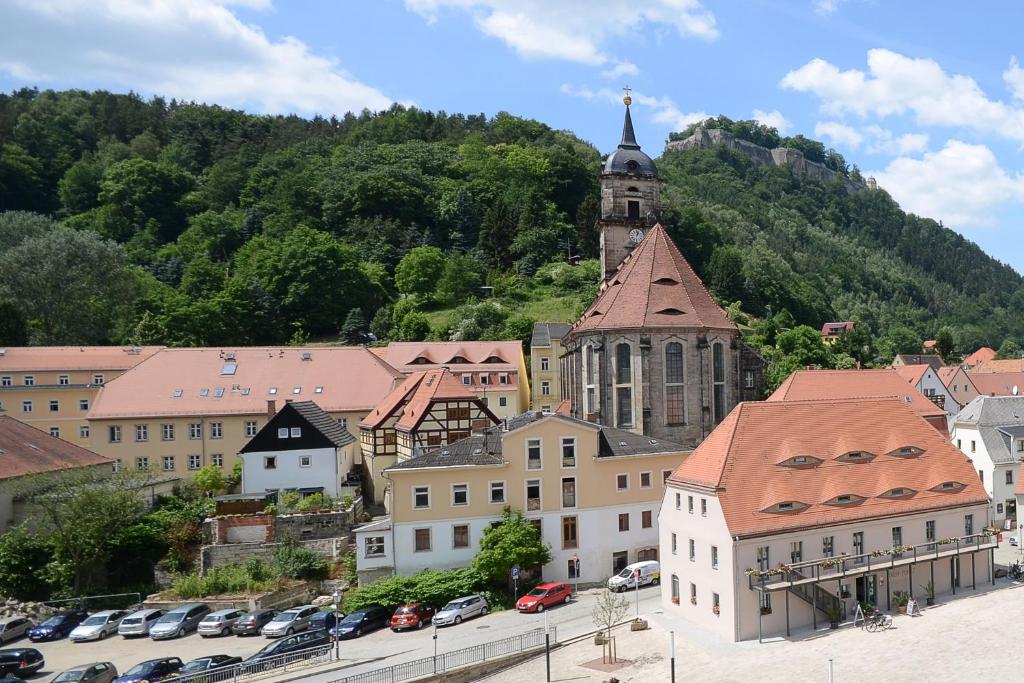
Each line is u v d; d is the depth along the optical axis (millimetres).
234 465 69250
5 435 58812
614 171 88500
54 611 47844
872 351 169500
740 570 38469
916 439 47812
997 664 33594
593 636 39656
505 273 161250
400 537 49000
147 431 72062
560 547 50875
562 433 51219
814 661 34844
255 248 154875
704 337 64375
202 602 46688
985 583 46438
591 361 67312
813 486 42562
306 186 179375
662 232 70188
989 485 67500
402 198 175500
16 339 97500
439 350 96125
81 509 50094
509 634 40375
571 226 174750
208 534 53031
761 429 44094
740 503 39969
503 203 170750
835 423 46375
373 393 78250
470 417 64000
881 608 42250
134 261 153125
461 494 49875
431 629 42812
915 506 44250
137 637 43438
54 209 176750
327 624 42312
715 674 33781
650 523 53375
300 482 61625
